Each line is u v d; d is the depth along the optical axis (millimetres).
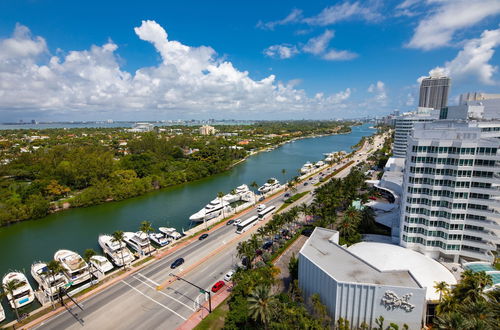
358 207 117125
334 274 55906
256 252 87125
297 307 57219
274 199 149875
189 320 60219
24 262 92188
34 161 197125
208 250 92500
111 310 63875
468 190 70562
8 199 139125
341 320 52469
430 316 56281
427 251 77562
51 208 136375
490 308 46219
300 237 99375
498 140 66938
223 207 130500
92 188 150125
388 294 50750
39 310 64438
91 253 78375
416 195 76938
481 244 71438
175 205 145750
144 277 77250
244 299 58250
